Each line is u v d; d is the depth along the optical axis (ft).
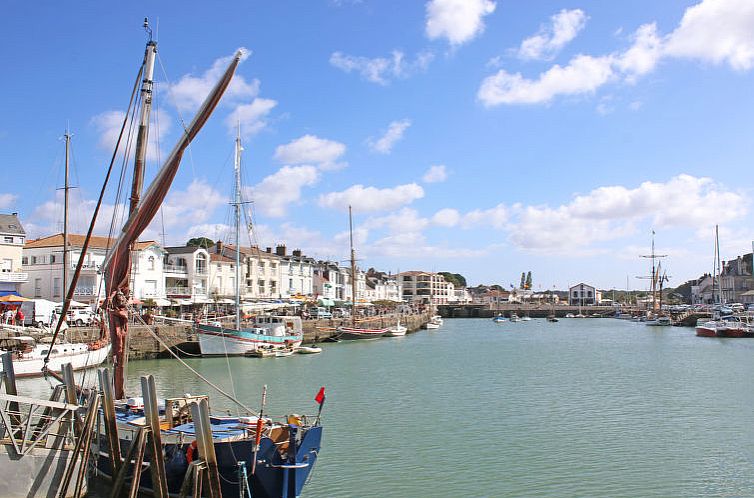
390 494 70.59
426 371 176.24
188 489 55.21
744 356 221.66
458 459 83.82
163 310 267.39
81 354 153.48
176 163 76.84
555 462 82.53
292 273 396.37
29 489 59.47
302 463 61.05
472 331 417.49
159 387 140.97
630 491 71.72
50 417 63.26
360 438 94.73
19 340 150.92
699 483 74.28
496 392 137.69
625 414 112.98
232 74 75.15
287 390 138.41
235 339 209.67
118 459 61.62
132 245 77.61
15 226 249.34
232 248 355.77
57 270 250.98
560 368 184.85
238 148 224.94
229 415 76.69
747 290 600.39
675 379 160.04
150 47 78.43
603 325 502.79
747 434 97.45
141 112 78.02
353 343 291.17
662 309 588.50
